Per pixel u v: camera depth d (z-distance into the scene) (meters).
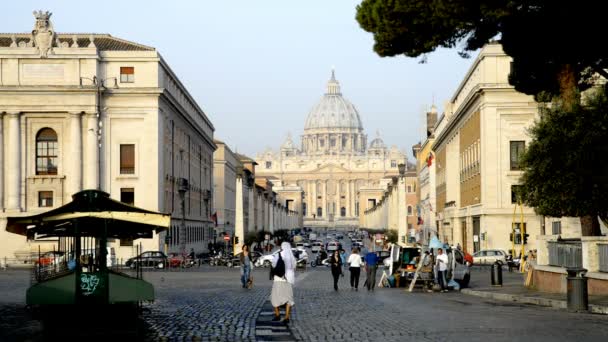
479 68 82.19
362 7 37.12
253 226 159.88
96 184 86.56
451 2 34.62
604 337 21.05
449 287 45.88
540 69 40.22
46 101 86.31
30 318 27.81
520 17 35.97
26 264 84.19
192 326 25.34
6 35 94.12
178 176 102.62
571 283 29.81
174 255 84.56
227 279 58.00
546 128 40.41
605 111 39.97
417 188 176.62
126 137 87.75
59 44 87.62
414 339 21.19
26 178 86.56
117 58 88.19
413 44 37.12
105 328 24.66
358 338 21.73
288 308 26.42
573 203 39.59
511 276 60.09
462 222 98.12
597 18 35.03
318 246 150.25
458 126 102.12
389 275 51.62
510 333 22.11
